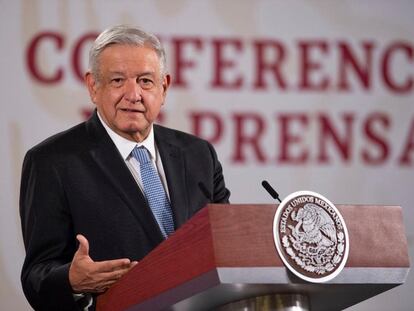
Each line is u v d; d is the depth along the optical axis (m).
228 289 7.43
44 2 15.49
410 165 16.02
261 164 15.60
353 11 16.20
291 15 16.05
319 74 15.98
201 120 15.56
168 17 15.73
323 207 7.70
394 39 16.25
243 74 15.76
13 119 15.25
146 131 10.21
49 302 9.00
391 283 7.92
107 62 9.84
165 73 10.16
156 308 7.87
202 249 7.29
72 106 15.39
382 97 16.08
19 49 15.37
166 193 10.09
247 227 7.34
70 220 9.80
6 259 14.97
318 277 7.54
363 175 15.87
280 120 15.74
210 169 10.62
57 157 9.96
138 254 9.55
